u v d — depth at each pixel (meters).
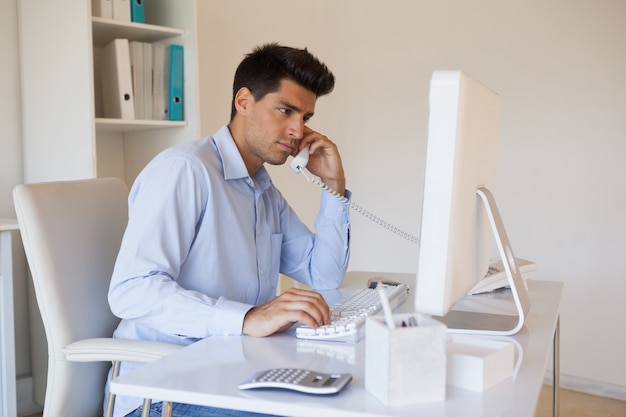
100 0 2.61
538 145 3.23
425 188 1.08
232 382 1.01
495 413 0.88
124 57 2.67
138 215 1.50
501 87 3.33
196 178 1.56
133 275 1.43
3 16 2.70
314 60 1.67
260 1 3.65
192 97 2.82
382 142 3.80
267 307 1.32
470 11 3.41
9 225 2.21
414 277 2.00
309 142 1.87
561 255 3.20
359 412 0.88
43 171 2.67
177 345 1.39
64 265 1.56
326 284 1.89
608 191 3.04
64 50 2.53
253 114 1.68
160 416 1.38
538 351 1.19
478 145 1.21
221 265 1.62
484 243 1.36
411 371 0.91
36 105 2.67
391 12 3.71
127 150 3.08
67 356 1.48
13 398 2.26
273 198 1.88
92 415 1.60
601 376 3.13
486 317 1.42
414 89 3.64
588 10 3.04
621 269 3.03
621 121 2.98
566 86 3.13
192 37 2.80
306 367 1.08
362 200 3.91
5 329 2.23
